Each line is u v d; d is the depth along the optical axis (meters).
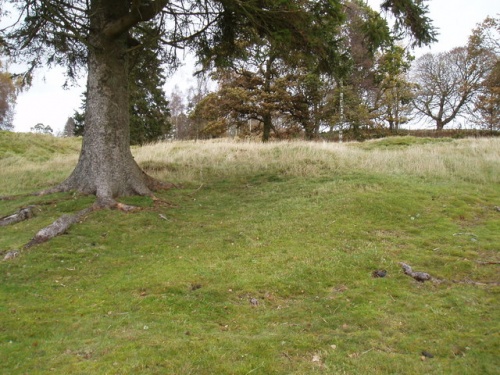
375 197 9.03
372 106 31.67
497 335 3.88
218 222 8.17
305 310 4.63
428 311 4.48
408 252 6.31
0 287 5.28
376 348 3.80
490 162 12.45
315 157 13.45
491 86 32.44
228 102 24.39
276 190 10.51
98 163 9.05
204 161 14.13
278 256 6.26
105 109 9.11
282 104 24.58
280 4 7.75
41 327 4.23
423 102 36.38
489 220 7.93
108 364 3.47
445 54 35.41
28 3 8.66
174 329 4.15
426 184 10.53
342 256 6.12
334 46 9.65
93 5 8.99
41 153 20.44
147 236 7.29
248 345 3.81
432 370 3.41
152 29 10.73
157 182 10.52
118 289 5.20
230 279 5.45
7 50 9.62
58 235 7.03
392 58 27.69
